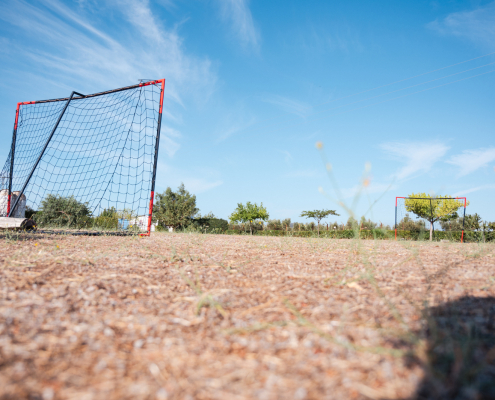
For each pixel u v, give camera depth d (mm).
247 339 1477
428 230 14938
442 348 1298
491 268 3039
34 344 1401
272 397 1039
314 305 1911
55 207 10469
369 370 1173
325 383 1101
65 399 1042
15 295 2039
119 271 2814
